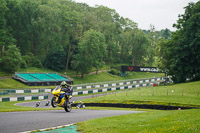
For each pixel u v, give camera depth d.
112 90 85.56
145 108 47.25
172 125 15.02
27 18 124.00
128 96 56.97
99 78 128.50
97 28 158.25
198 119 17.25
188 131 12.96
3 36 104.06
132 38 172.62
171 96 55.75
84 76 127.19
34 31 126.75
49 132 14.16
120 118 19.48
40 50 135.25
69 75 123.75
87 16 153.12
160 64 105.19
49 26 130.38
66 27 137.00
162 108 46.12
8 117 18.80
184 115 19.97
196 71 90.62
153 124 15.77
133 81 104.75
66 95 24.77
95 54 125.44
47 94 72.25
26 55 115.94
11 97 59.44
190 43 88.31
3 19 109.00
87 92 77.62
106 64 166.25
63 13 135.00
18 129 14.41
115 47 170.00
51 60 125.38
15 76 90.12
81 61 120.62
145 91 64.75
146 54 173.12
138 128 14.54
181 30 96.06
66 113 24.23
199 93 59.97
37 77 96.06
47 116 20.50
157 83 104.19
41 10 126.62
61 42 139.00
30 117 19.28
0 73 94.25
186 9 96.31
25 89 72.75
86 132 14.23
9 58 95.44
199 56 87.88
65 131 14.56
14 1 119.94
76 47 134.12
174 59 92.31
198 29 87.25
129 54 173.12
